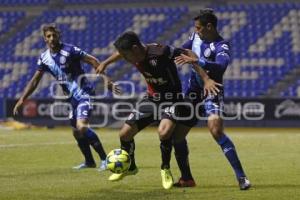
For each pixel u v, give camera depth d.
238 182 29.27
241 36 118.31
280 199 25.66
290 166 40.31
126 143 29.33
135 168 29.88
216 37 29.00
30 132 83.75
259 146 59.03
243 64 112.94
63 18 130.62
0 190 29.08
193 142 63.31
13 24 131.75
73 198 26.42
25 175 35.75
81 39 125.50
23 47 125.50
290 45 115.00
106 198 26.28
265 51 114.69
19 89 116.56
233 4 126.94
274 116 93.44
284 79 109.19
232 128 94.25
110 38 124.62
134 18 127.62
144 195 27.16
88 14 130.50
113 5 133.38
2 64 122.25
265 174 35.47
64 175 35.69
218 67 27.09
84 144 39.66
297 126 92.88
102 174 36.19
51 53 37.28
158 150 54.72
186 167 30.17
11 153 50.94
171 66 27.88
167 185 29.11
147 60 27.45
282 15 120.94
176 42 120.81
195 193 27.70
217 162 43.78
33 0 136.25
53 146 57.78
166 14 126.94
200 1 128.25
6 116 99.25
